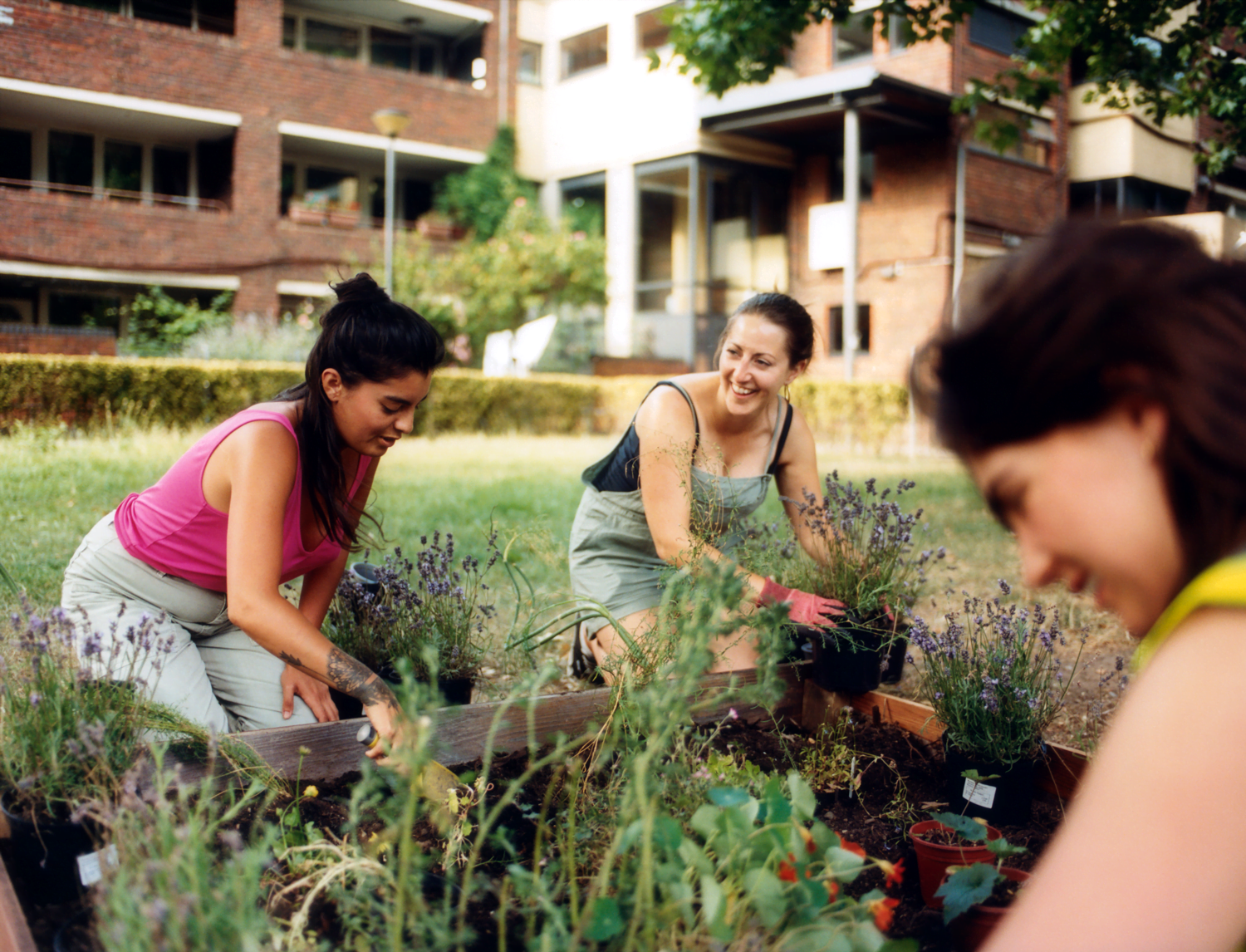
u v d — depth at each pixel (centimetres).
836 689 250
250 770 180
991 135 675
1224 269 69
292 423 223
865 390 1348
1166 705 67
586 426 1526
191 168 1842
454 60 2075
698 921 120
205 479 225
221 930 98
